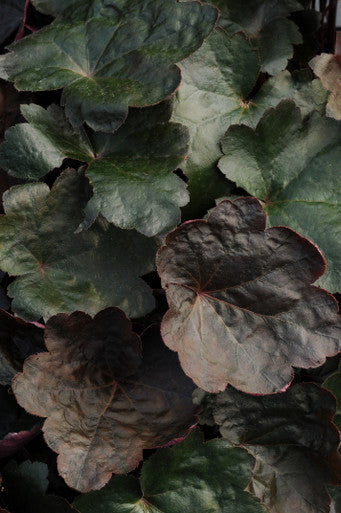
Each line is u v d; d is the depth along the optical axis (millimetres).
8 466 559
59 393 547
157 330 564
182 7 562
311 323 554
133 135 574
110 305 564
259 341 557
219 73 596
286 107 592
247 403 577
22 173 560
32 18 595
